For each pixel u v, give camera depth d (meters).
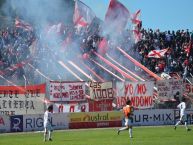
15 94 36.97
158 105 42.38
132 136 28.64
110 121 40.09
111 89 40.19
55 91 38.31
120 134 30.69
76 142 24.98
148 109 41.31
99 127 39.53
